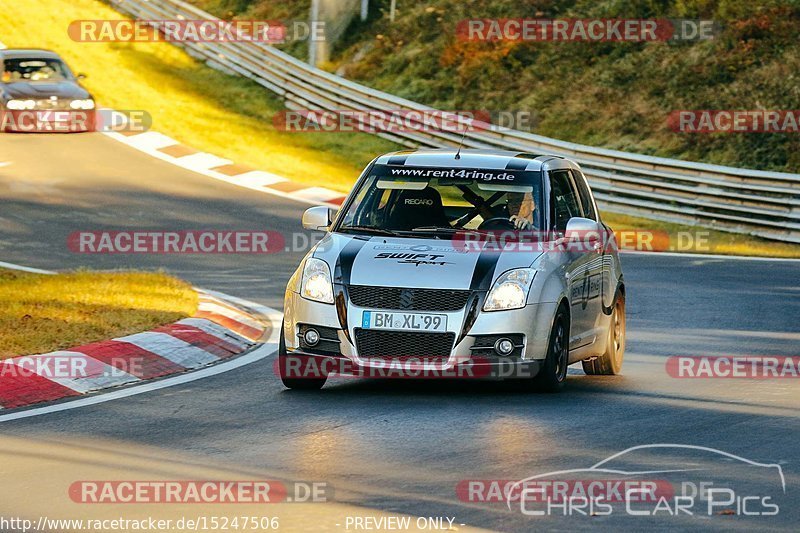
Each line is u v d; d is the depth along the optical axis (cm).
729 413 3306
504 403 3428
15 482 2478
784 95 11569
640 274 6912
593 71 12681
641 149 11450
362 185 3884
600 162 10312
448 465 2650
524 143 10744
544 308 3488
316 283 3506
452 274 3459
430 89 13175
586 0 13688
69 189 8575
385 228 3731
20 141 10206
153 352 3966
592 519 2236
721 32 12531
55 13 13950
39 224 7456
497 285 3456
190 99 12512
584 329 3816
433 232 3678
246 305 5297
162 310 4616
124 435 2936
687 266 7325
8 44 12575
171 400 3397
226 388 3594
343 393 3566
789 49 12125
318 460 2691
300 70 12862
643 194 9925
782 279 6825
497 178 3822
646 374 4053
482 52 13375
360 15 14712
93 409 3250
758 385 3794
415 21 14275
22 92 10538
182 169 9762
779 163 10875
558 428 3070
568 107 12331
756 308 5684
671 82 12150
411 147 11594
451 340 3409
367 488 2447
